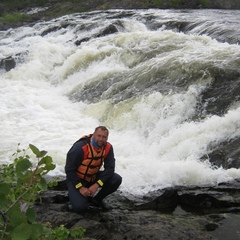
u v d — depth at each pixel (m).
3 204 2.42
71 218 5.09
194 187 6.13
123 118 9.03
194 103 8.69
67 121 9.62
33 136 8.73
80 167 5.11
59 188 6.32
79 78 12.35
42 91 12.08
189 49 11.31
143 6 24.03
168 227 4.98
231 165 6.77
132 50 12.25
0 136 8.70
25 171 2.52
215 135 7.43
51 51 14.66
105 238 4.79
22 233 2.29
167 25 16.11
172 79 9.62
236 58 9.73
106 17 19.73
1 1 26.92
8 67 14.29
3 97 11.34
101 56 12.69
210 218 5.34
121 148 7.96
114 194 6.04
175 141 7.68
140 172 6.66
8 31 20.64
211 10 22.36
